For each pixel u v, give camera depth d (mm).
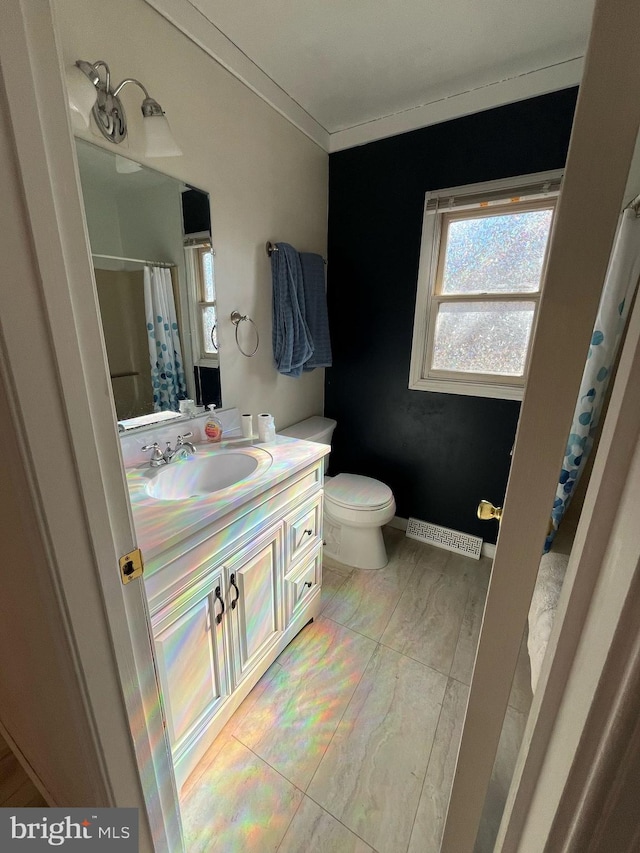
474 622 1713
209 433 1577
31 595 612
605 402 1009
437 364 2170
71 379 498
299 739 1221
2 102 383
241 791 1084
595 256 354
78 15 992
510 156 1691
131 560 632
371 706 1328
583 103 328
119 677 646
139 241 1270
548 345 393
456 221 1938
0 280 414
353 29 1332
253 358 1840
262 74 1561
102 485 563
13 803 1063
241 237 1646
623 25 301
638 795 304
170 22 1215
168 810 822
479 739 596
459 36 1366
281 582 1400
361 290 2234
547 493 433
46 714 802
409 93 1705
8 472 509
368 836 988
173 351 1440
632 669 288
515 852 515
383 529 2480
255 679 1349
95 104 1059
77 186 472
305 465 1421
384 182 2012
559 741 401
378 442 2418
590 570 371
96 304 521
